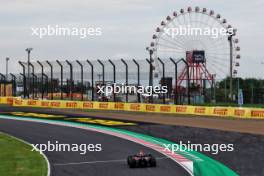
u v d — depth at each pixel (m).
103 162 62.59
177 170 55.53
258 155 64.62
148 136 87.06
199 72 176.00
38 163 61.88
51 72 159.00
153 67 154.38
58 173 55.31
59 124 107.75
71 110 142.62
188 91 138.50
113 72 147.50
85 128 100.00
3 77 170.25
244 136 81.69
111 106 142.88
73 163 62.28
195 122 105.75
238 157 63.81
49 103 153.88
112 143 79.94
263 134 83.25
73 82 155.88
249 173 53.38
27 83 168.50
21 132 95.69
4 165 60.16
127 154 68.88
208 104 158.88
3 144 79.56
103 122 109.31
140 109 136.62
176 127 96.88
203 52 176.62
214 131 89.12
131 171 55.31
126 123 106.50
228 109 117.00
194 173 53.88
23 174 54.34
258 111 110.62
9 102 167.62
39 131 96.69
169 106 130.38
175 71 138.00
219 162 60.69
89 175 53.78
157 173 53.75
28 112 135.38
